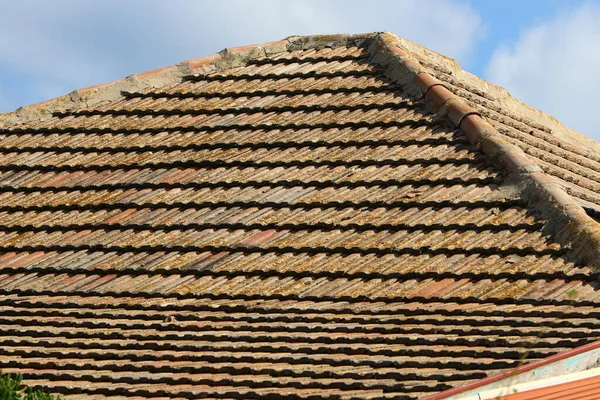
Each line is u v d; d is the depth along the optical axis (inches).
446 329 391.2
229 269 466.9
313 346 394.6
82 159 574.6
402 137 535.2
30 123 617.3
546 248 437.1
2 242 520.7
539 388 349.1
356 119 558.9
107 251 498.0
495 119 601.6
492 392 343.6
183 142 569.9
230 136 567.5
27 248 512.7
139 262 484.4
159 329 430.9
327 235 476.4
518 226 455.5
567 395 346.9
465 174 497.7
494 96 650.2
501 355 362.9
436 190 491.5
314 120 566.3
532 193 469.4
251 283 455.8
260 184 520.7
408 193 493.0
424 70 582.2
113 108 618.8
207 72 641.6
